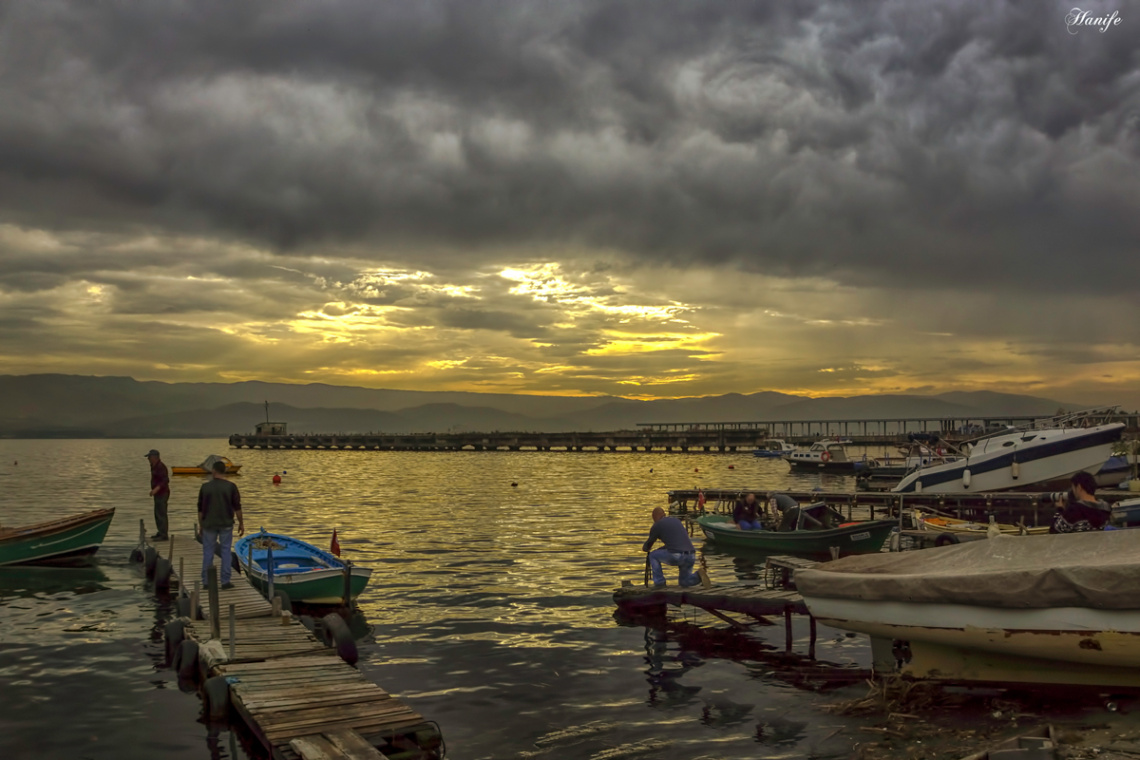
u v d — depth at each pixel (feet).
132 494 169.68
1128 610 28.55
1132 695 30.71
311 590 54.85
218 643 40.37
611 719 34.63
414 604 59.00
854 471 235.81
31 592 64.69
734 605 49.08
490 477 228.02
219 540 54.29
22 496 163.63
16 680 41.19
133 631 51.83
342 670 35.83
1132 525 81.97
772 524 97.60
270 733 28.48
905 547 82.28
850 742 30.32
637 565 76.84
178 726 34.60
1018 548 34.73
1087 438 110.83
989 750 25.43
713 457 365.61
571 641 48.21
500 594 62.59
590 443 431.84
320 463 321.93
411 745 30.55
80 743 32.86
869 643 46.98
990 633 31.55
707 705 36.22
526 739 32.37
